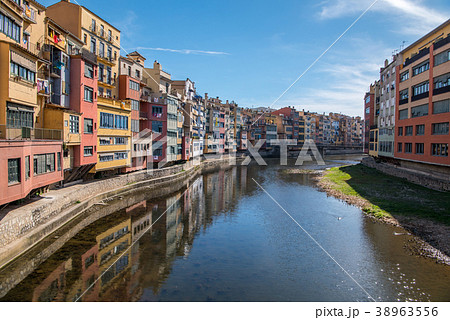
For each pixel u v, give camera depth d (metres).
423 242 19.89
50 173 20.91
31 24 21.98
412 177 38.62
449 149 30.27
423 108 35.78
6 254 14.52
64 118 24.12
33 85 20.86
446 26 32.69
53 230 19.67
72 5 30.55
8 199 15.70
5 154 15.39
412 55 40.44
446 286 14.59
